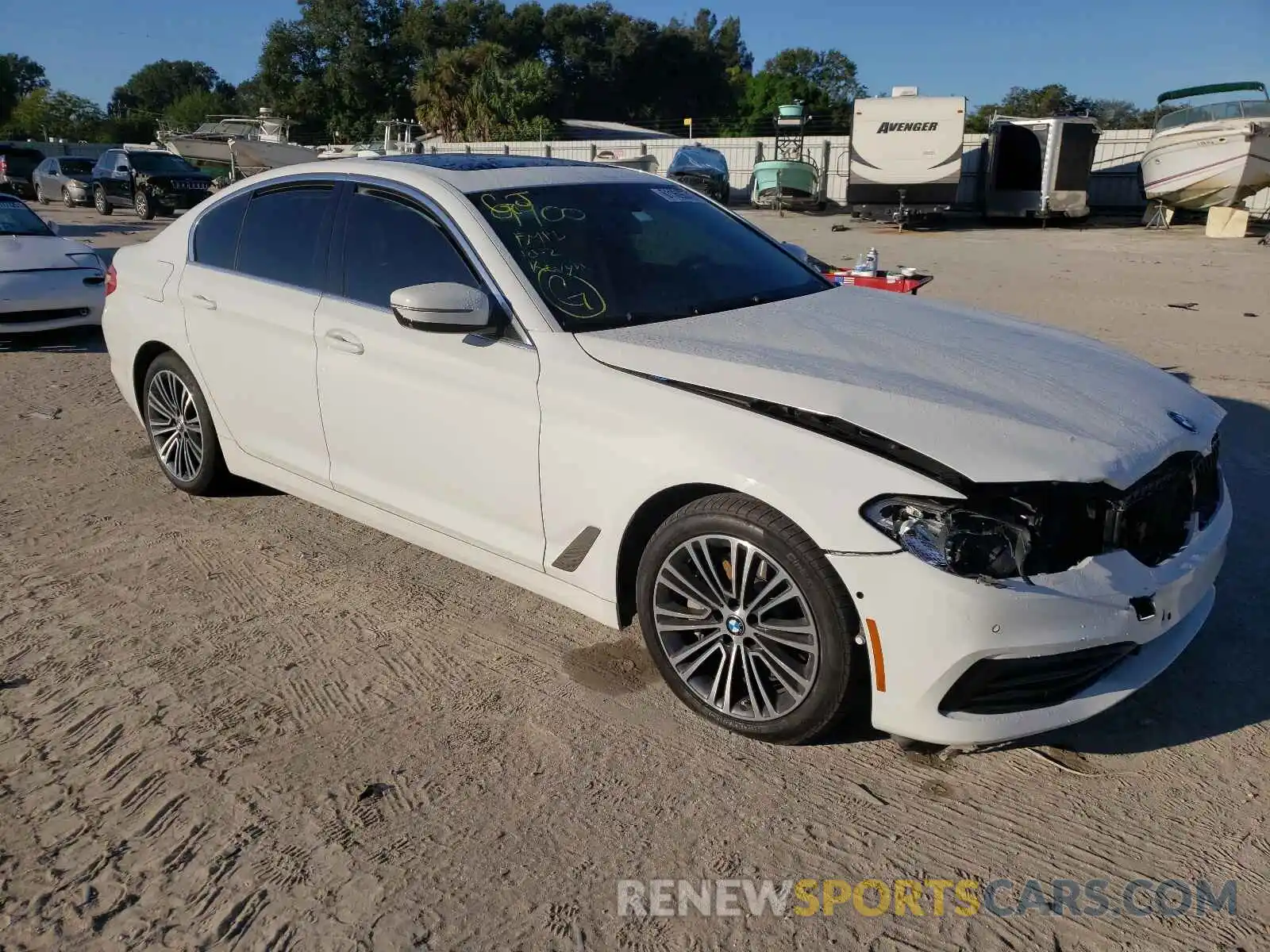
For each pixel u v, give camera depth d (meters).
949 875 2.47
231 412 4.47
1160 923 2.31
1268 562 4.12
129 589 4.04
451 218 3.55
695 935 2.29
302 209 4.15
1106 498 2.59
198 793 2.79
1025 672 2.58
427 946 2.27
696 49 77.50
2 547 4.44
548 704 3.22
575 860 2.53
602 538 3.13
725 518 2.80
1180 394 3.16
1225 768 2.84
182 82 115.00
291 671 3.43
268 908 2.38
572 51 72.56
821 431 2.70
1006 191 23.42
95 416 6.54
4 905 2.39
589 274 3.50
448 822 2.67
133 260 5.06
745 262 3.99
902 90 22.52
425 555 4.38
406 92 61.59
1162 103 22.08
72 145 46.16
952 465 2.52
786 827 2.64
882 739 3.00
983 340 3.38
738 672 2.98
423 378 3.54
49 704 3.23
